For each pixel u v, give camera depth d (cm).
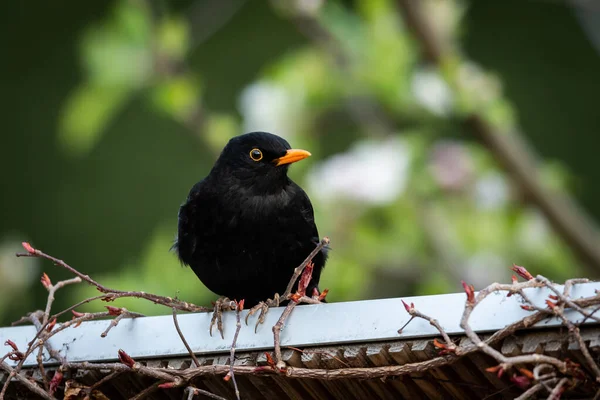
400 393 547
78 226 1905
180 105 1125
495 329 491
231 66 1972
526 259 1159
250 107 1173
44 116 1962
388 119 1175
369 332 517
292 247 733
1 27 1977
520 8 1989
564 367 465
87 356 572
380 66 1101
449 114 1091
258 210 725
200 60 1969
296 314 538
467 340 497
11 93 1967
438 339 506
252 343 544
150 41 1122
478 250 1130
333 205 1076
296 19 1160
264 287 743
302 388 557
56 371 564
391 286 1185
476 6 1995
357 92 1141
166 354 559
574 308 470
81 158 1928
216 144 1143
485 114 1079
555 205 1138
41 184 1925
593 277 1170
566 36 1978
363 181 1055
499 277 1133
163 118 1919
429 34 1088
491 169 1138
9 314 1470
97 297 560
